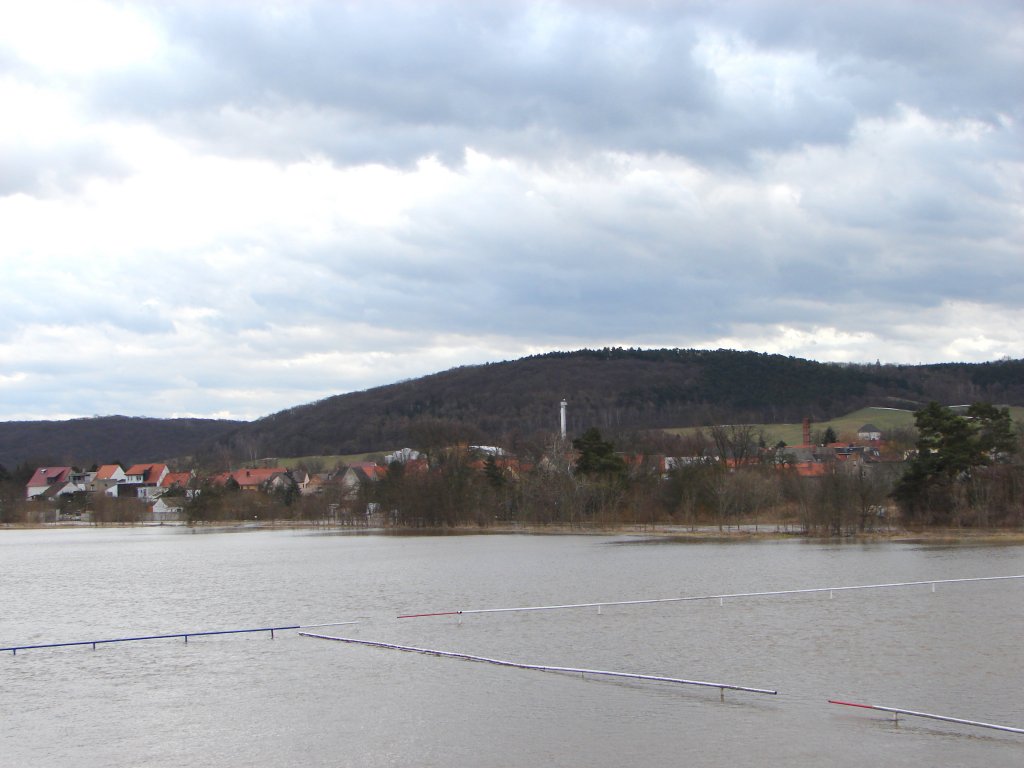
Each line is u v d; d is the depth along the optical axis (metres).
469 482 195.88
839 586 81.50
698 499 176.38
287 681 49.69
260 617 72.06
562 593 81.25
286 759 37.41
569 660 52.81
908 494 145.88
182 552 143.62
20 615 77.25
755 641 56.62
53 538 195.75
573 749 37.41
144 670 53.38
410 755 37.41
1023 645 54.22
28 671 53.78
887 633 58.25
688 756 36.19
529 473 199.00
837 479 141.50
